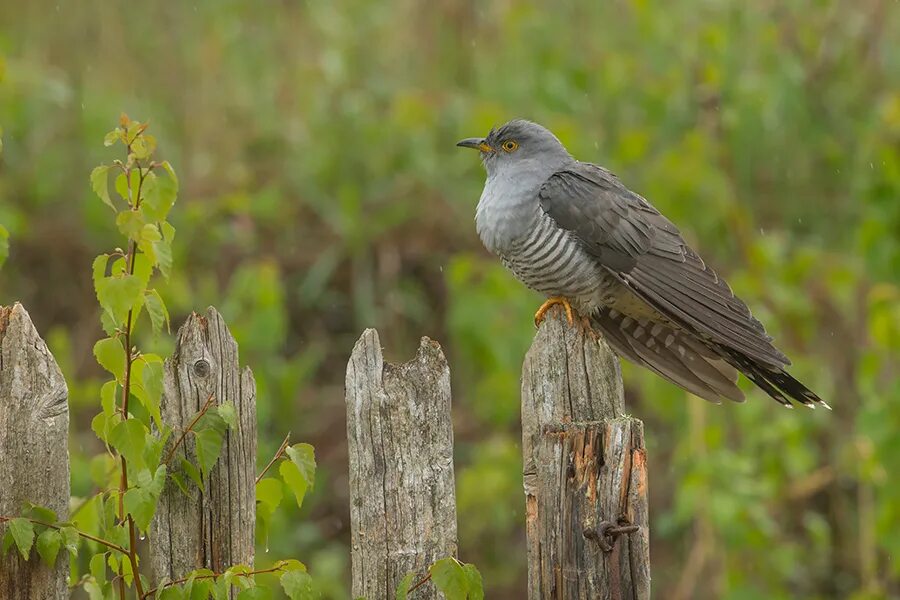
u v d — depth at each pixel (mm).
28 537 5039
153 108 13125
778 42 12445
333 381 13164
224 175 12891
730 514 9664
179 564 5398
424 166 12594
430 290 13430
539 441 5559
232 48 13688
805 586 11898
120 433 5113
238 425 5395
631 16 13078
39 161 12773
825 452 12273
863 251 10469
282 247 13352
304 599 5195
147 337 10391
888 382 11164
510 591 11953
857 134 12312
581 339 5766
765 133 12406
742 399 7914
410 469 5359
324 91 13297
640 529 5375
